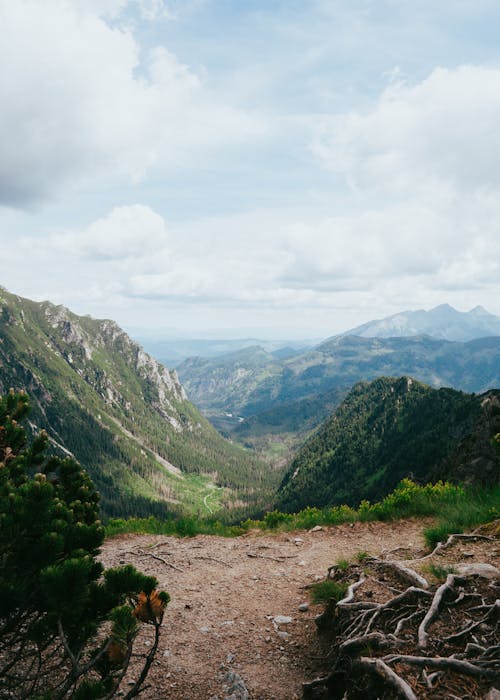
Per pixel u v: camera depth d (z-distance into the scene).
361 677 4.43
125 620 3.48
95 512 6.93
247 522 15.84
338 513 14.41
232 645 6.53
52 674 5.43
